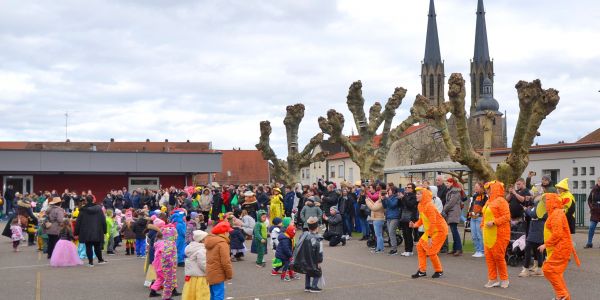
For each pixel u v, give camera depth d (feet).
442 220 38.14
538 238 36.96
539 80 50.60
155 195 100.94
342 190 68.23
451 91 53.31
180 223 45.27
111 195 94.22
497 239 34.01
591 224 50.78
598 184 50.62
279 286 37.29
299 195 77.66
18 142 204.33
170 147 228.43
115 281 40.73
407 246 50.44
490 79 380.78
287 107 107.96
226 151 248.32
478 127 267.18
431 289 34.68
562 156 84.79
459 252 48.62
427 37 381.81
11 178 129.08
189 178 143.02
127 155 134.10
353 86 93.97
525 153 51.93
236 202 79.92
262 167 243.60
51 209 53.98
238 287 37.01
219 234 27.91
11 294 36.09
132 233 57.11
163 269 32.96
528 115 50.75
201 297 27.68
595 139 117.70
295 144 107.65
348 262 47.01
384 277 39.45
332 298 32.99
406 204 49.80
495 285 34.58
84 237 47.80
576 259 29.89
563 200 31.99
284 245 39.65
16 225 61.16
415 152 190.49
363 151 93.71
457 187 48.80
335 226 59.72
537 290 33.45
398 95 94.22
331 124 92.58
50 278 42.29
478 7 384.06
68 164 129.39
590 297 31.22
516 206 42.93
